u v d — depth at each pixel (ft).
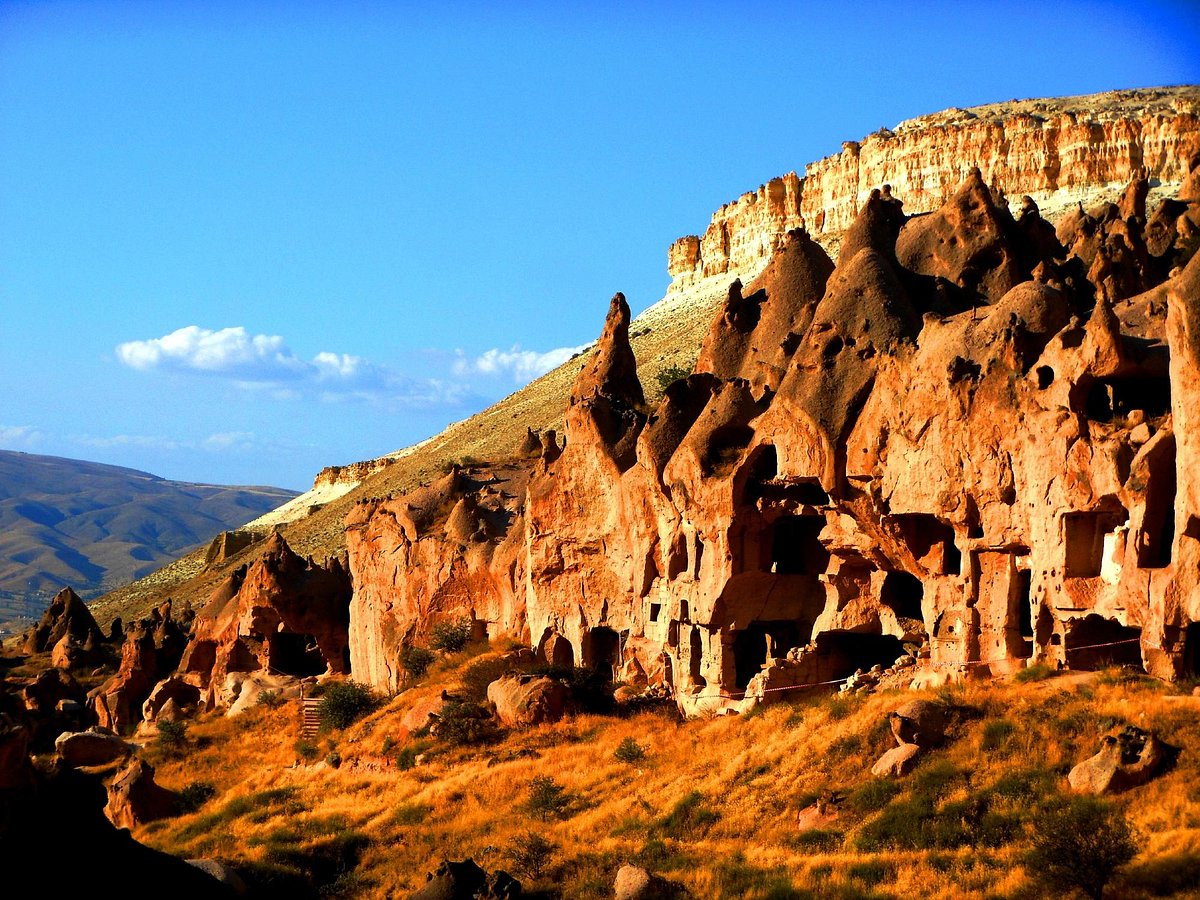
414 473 539.29
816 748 147.54
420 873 154.71
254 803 196.44
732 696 175.32
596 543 200.34
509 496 249.75
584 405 202.90
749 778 149.79
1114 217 212.23
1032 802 124.98
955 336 152.66
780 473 167.12
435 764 186.70
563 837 152.76
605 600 199.82
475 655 219.41
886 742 142.20
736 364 193.67
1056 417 138.62
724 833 142.20
